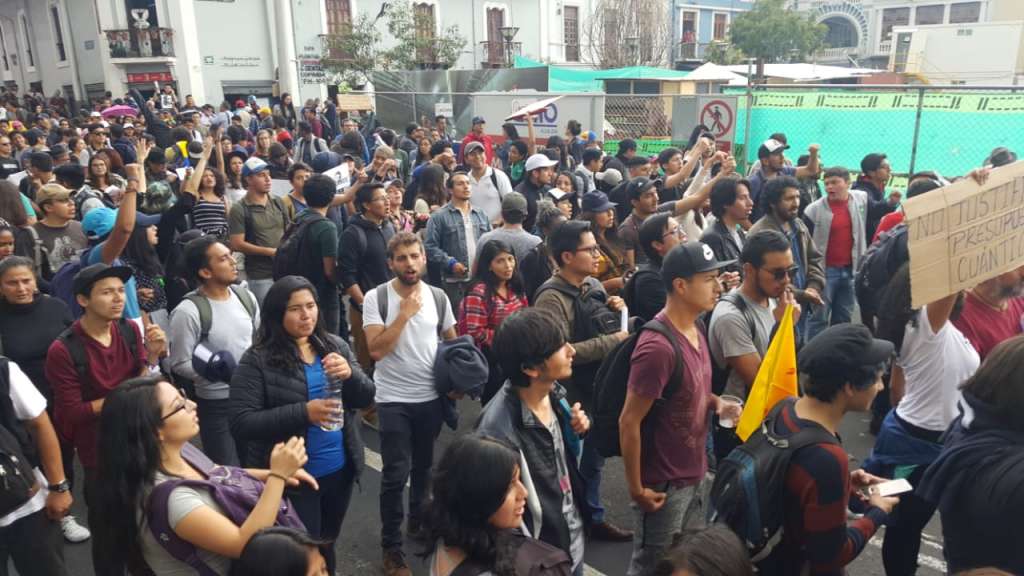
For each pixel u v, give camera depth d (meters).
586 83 20.95
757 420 2.65
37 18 32.31
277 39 28.73
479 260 4.43
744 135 11.03
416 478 4.17
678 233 4.30
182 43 27.30
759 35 33.78
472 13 33.00
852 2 46.66
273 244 6.72
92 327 3.63
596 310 3.96
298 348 3.30
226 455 4.04
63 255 5.63
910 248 3.15
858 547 2.47
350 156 9.23
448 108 16.70
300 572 2.17
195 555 2.30
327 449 3.29
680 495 3.09
